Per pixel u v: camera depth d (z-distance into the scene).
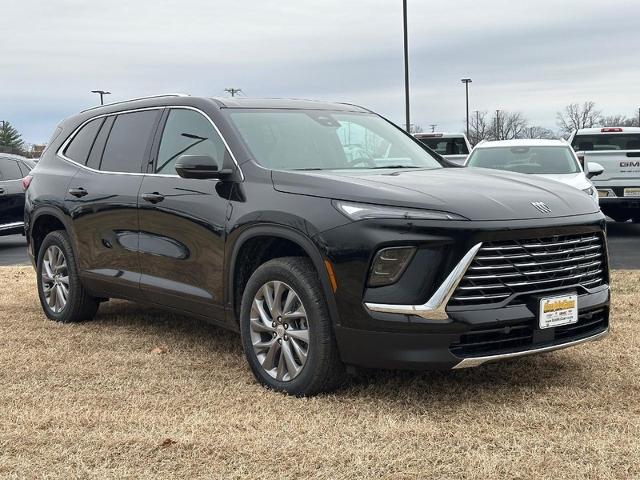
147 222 5.21
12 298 7.66
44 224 6.59
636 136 14.43
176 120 5.32
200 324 6.20
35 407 4.11
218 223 4.59
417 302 3.72
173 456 3.42
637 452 3.38
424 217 3.74
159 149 5.34
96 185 5.77
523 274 3.87
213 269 4.67
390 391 4.27
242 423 3.80
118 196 5.48
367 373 4.58
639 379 4.46
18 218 12.88
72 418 3.91
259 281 4.35
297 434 3.65
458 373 4.61
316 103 5.68
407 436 3.60
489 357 3.79
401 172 4.66
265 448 3.49
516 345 3.93
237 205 4.49
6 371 4.82
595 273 4.30
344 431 3.68
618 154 12.59
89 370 4.83
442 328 3.69
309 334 4.08
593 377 4.52
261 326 4.38
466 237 3.70
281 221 4.16
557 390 4.27
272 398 4.17
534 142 11.36
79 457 3.42
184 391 4.36
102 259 5.73
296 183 4.27
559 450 3.42
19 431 3.73
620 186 12.59
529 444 3.49
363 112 5.89
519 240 3.86
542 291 3.96
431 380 4.47
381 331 3.79
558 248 4.05
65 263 6.28
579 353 5.06
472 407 4.00
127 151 5.67
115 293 5.73
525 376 4.55
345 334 3.91
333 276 3.91
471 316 3.71
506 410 3.94
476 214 3.78
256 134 4.87
